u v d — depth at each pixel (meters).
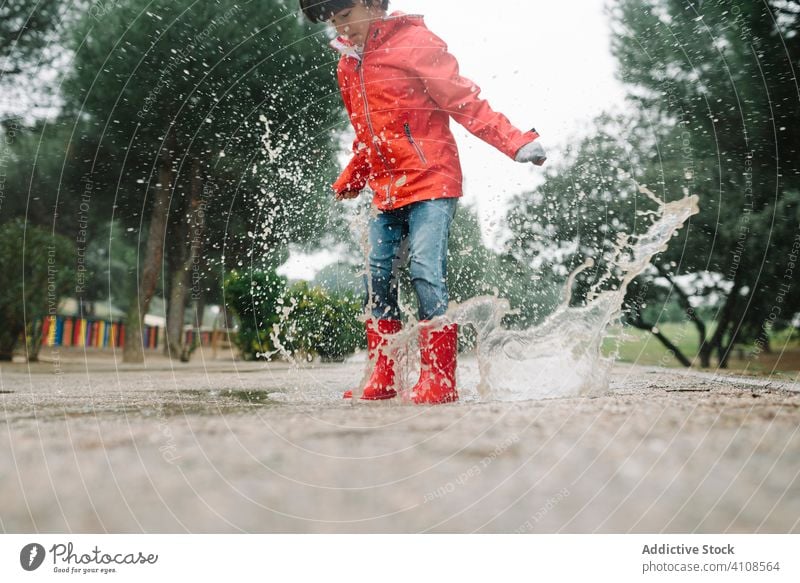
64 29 5.64
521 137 2.16
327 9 2.25
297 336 5.43
